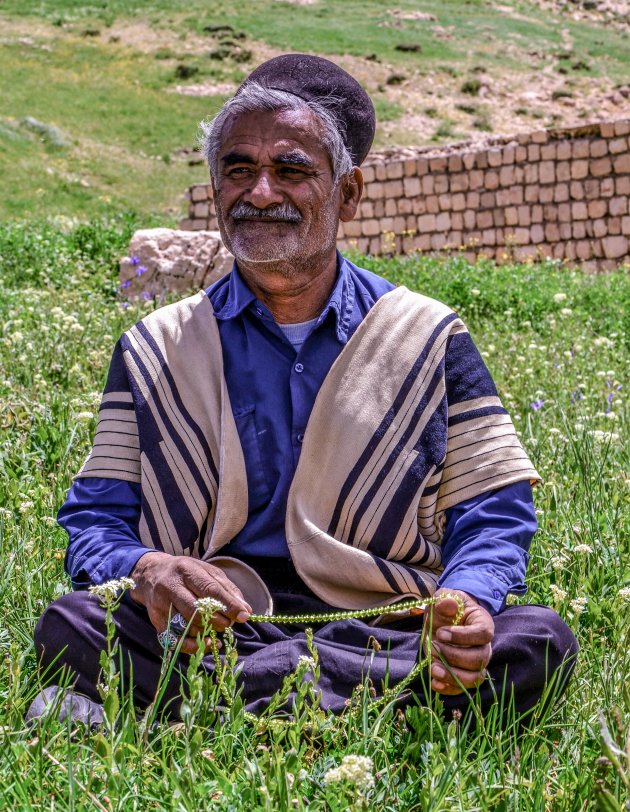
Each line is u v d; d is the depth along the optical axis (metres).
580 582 3.19
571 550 3.32
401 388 2.74
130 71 45.03
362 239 22.12
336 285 2.84
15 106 39.06
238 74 45.03
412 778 2.20
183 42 48.66
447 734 2.26
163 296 8.98
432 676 2.38
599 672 2.69
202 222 21.45
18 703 2.33
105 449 2.79
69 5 53.06
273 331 2.81
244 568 2.64
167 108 40.75
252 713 2.39
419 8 57.22
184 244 10.22
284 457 2.72
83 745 2.19
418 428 2.72
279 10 55.31
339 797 2.03
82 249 12.01
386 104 44.12
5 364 5.66
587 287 12.20
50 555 3.27
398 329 2.81
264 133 2.72
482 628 2.35
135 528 2.78
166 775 2.12
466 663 2.34
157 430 2.76
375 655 2.51
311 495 2.69
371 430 2.70
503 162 20.92
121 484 2.79
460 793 2.03
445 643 2.35
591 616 3.04
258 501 2.73
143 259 10.20
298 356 2.78
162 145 37.00
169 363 2.82
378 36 51.66
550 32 55.94
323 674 2.46
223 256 10.10
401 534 2.68
